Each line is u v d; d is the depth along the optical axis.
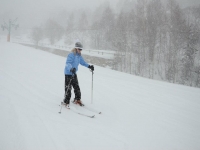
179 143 2.67
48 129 2.70
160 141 2.69
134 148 2.41
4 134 2.41
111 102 4.64
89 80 7.48
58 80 6.74
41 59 13.05
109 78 8.38
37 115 3.19
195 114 4.10
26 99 4.04
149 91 6.22
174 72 25.84
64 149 2.20
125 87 6.64
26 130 2.58
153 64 30.20
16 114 3.10
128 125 3.21
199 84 24.17
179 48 28.16
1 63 9.20
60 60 13.58
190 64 26.11
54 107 3.77
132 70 29.72
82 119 3.28
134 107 4.35
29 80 6.17
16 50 17.86
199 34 29.38
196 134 3.04
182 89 6.87
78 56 3.95
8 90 4.59
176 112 4.17
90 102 4.50
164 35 31.91
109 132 2.83
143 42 31.03
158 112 4.09
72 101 4.32
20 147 2.16
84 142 2.43
